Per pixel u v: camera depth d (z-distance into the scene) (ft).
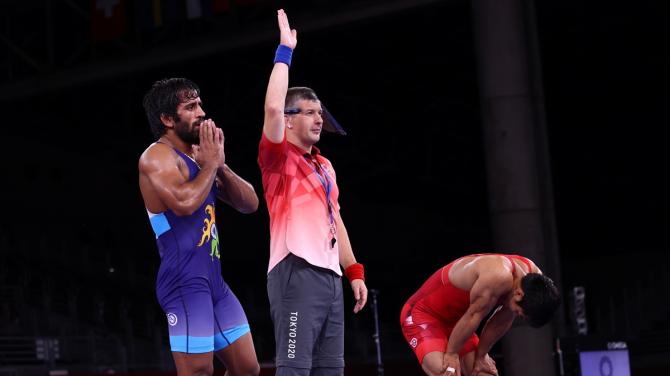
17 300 100.17
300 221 19.25
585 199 156.66
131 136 146.92
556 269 75.92
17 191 126.11
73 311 100.27
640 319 113.91
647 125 151.84
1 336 91.20
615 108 153.69
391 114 160.76
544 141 77.46
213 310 18.89
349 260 21.56
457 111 160.76
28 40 124.16
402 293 142.10
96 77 103.30
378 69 146.92
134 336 102.42
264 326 111.24
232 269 138.00
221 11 92.43
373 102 157.38
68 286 109.50
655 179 151.02
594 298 134.21
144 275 122.31
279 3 102.89
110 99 145.69
